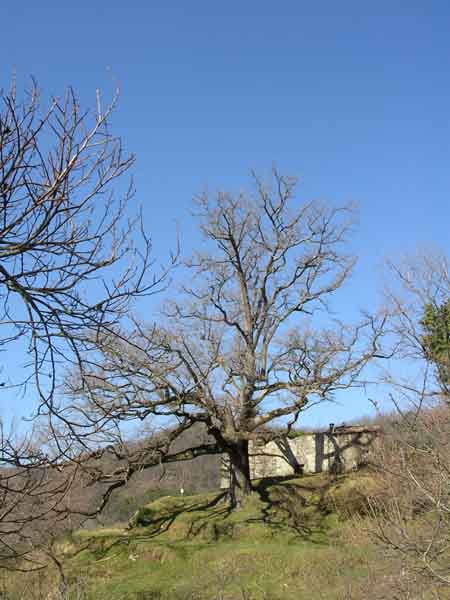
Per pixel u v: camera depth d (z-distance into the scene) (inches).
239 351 1113.4
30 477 224.1
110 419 364.2
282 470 1405.0
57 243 229.9
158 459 1055.6
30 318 238.2
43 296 235.3
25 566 492.4
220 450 1124.5
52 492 231.0
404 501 331.9
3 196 214.7
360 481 1031.0
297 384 1064.2
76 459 255.1
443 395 313.7
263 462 1438.2
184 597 753.0
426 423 315.9
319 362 1040.2
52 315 236.8
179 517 1096.8
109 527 1252.5
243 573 821.9
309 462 1355.8
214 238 1197.7
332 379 1031.6
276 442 1385.3
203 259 1179.9
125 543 1004.6
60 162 225.5
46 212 224.8
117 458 919.0
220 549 937.5
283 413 1087.0
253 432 1108.5
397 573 345.4
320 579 727.1
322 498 1077.1
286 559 830.5
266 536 992.2
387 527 351.6
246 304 1202.0
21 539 245.4
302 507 1069.1
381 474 550.0
